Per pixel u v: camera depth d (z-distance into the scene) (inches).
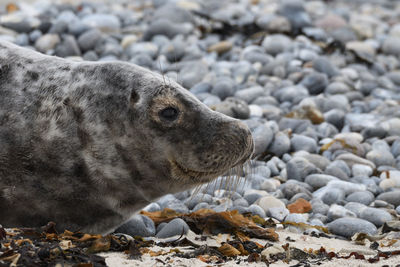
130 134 834.8
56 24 2016.5
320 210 1088.8
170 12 2228.1
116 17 2250.2
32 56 904.9
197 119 835.4
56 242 777.6
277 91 1708.9
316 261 797.9
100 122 839.1
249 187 1172.5
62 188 848.3
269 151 1353.3
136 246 798.5
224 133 834.2
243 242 870.4
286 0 2298.2
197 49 1973.4
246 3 2674.7
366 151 1380.4
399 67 2095.2
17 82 874.1
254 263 788.6
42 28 2049.7
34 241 773.9
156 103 831.7
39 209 857.5
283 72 1846.7
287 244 835.4
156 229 965.8
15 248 729.6
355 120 1544.0
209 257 802.2
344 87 1752.0
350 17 2600.9
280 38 2074.3
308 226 998.4
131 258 776.9
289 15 2266.2
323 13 2522.1
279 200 1088.8
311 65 1905.8
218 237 912.3
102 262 735.1
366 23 2527.1
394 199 1127.6
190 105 839.1
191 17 2241.6
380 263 783.7
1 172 847.7
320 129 1491.1
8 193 849.5
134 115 832.9
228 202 1079.0
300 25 2249.0
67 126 844.0
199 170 837.8
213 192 1135.0
